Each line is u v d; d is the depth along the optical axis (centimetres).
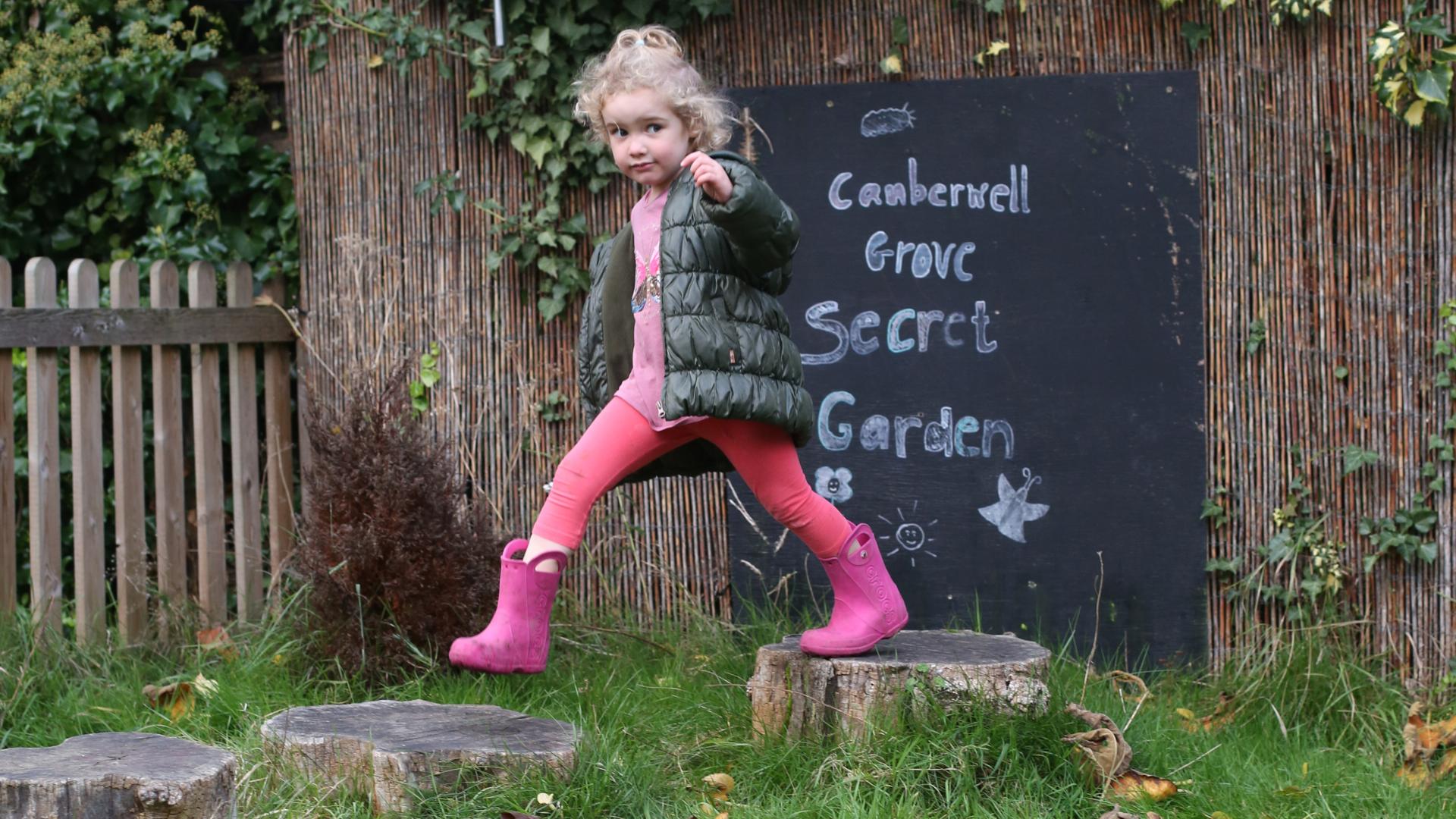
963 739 315
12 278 507
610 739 327
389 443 394
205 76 512
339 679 388
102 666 409
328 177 481
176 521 449
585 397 333
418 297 473
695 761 336
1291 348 439
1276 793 324
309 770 305
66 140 487
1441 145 432
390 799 291
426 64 469
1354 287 438
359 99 477
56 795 253
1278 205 439
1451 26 427
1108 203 442
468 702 367
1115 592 443
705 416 287
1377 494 436
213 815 262
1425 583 434
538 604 295
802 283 452
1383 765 362
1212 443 441
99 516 428
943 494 450
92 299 426
